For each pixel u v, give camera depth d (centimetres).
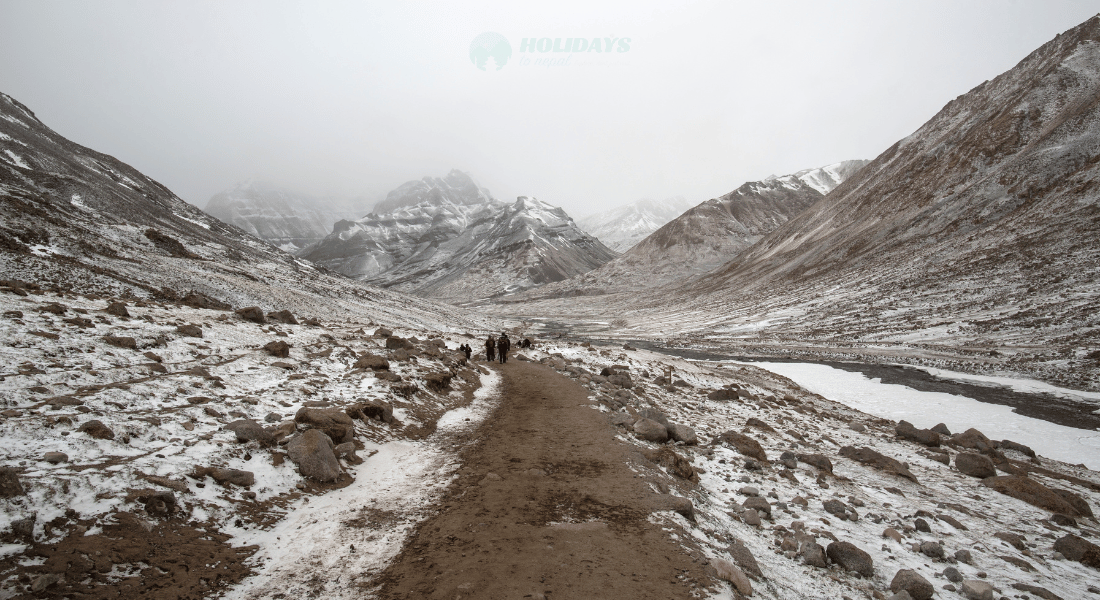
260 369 1276
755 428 1680
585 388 1927
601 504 795
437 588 544
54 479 584
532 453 1070
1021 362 3419
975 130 8394
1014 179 6412
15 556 473
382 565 598
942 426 2064
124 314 1476
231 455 782
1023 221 5572
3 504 516
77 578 478
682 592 547
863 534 845
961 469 1434
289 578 559
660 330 7756
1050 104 7481
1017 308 4309
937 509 1055
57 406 777
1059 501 1164
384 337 2348
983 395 2842
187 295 3222
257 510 689
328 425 957
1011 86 9088
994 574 745
